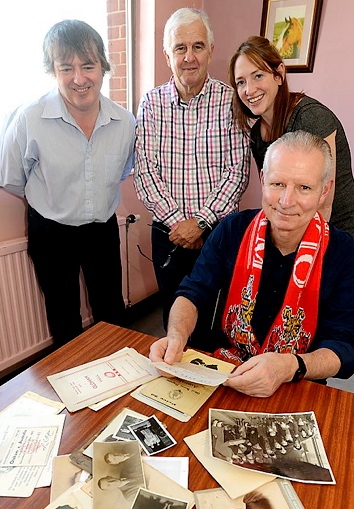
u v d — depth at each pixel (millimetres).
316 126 1481
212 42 1724
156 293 3059
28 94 2129
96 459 698
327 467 703
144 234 2787
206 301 1243
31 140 1585
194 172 1779
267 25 2734
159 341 1017
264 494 651
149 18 2531
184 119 1745
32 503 637
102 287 2082
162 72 2711
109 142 1732
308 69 2676
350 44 2518
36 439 756
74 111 1600
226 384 894
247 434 768
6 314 1927
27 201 1797
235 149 1749
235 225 1215
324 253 1079
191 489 658
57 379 927
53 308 1964
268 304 1125
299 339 1119
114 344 1075
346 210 1627
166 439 758
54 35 1453
